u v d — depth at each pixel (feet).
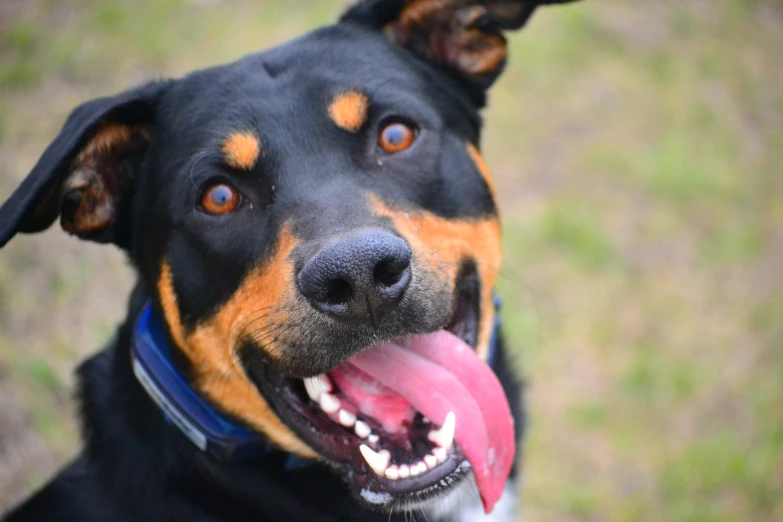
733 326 3.39
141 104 2.27
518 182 3.87
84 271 3.38
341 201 2.13
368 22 2.37
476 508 2.37
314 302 2.06
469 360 2.19
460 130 2.35
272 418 2.25
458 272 2.23
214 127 2.21
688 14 4.94
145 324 2.28
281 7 4.63
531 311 3.39
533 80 4.39
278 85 2.24
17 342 3.19
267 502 2.26
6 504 2.91
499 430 2.19
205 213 2.20
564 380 3.24
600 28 4.74
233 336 2.19
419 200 2.22
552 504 3.02
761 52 4.74
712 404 3.19
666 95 4.40
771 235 3.75
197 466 2.25
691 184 3.91
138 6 4.58
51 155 2.16
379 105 2.23
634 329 3.36
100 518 2.25
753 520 2.98
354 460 2.18
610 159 4.01
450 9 2.38
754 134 4.24
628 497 3.03
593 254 3.59
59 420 3.06
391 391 2.22
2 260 3.35
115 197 2.31
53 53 4.27
